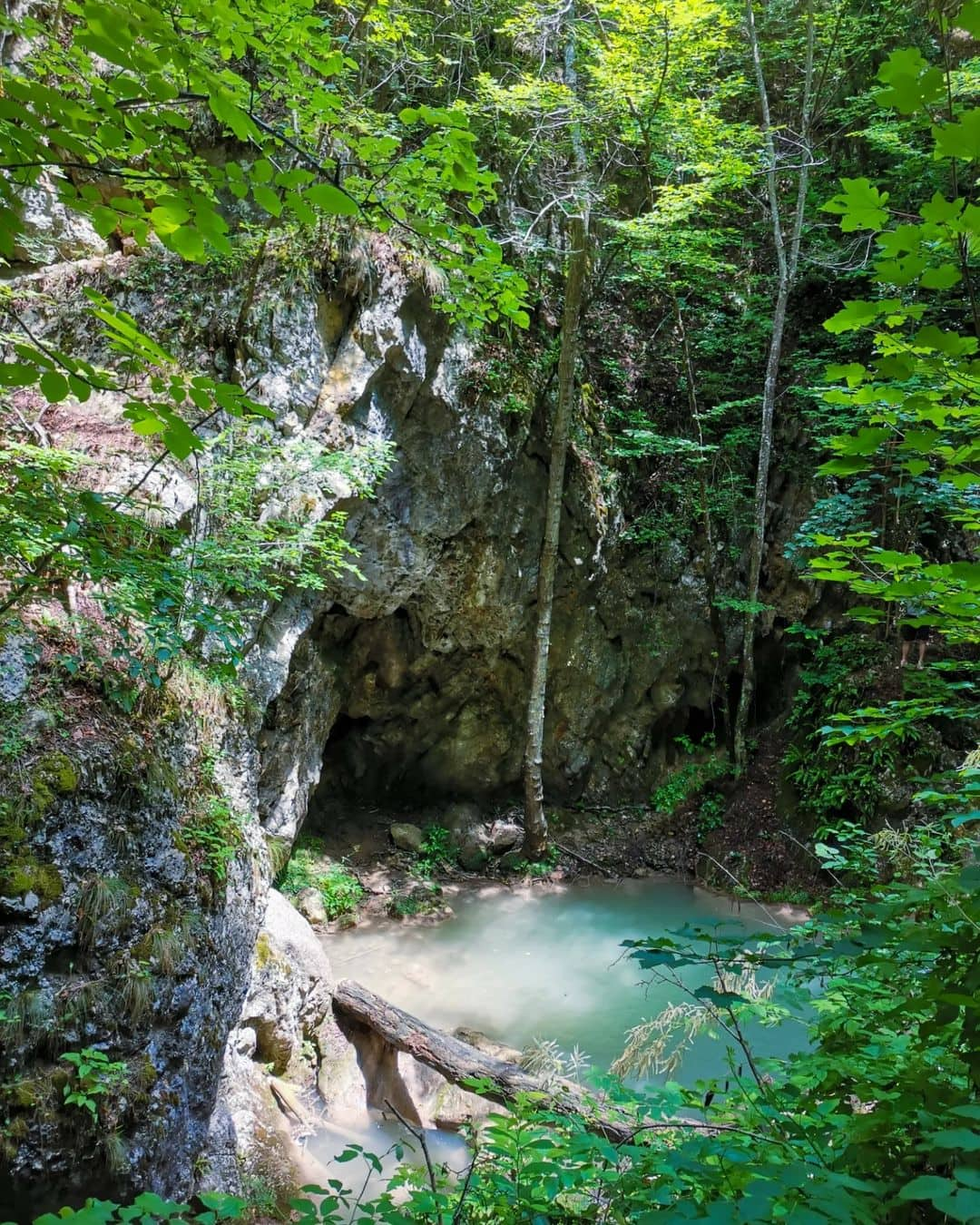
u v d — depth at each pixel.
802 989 2.10
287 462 5.59
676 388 9.38
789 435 9.00
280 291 5.79
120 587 3.27
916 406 1.58
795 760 8.37
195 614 3.00
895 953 1.75
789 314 9.40
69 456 3.67
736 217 9.84
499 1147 1.94
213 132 5.70
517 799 8.98
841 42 8.45
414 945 6.74
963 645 5.90
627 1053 4.17
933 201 1.21
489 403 7.10
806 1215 1.03
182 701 4.29
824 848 3.52
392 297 6.12
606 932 7.12
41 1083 2.86
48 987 3.02
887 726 2.39
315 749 7.09
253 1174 3.79
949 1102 1.33
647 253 7.71
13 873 2.99
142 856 3.56
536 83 6.69
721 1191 1.36
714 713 9.19
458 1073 4.56
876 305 1.40
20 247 5.74
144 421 1.57
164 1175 3.27
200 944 3.69
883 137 7.19
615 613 8.80
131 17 1.34
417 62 7.03
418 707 8.38
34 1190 2.78
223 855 4.04
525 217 8.16
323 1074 4.76
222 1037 3.83
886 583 1.88
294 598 6.13
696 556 9.00
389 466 6.47
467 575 7.64
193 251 1.59
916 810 7.16
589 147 8.37
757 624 9.03
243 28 2.02
